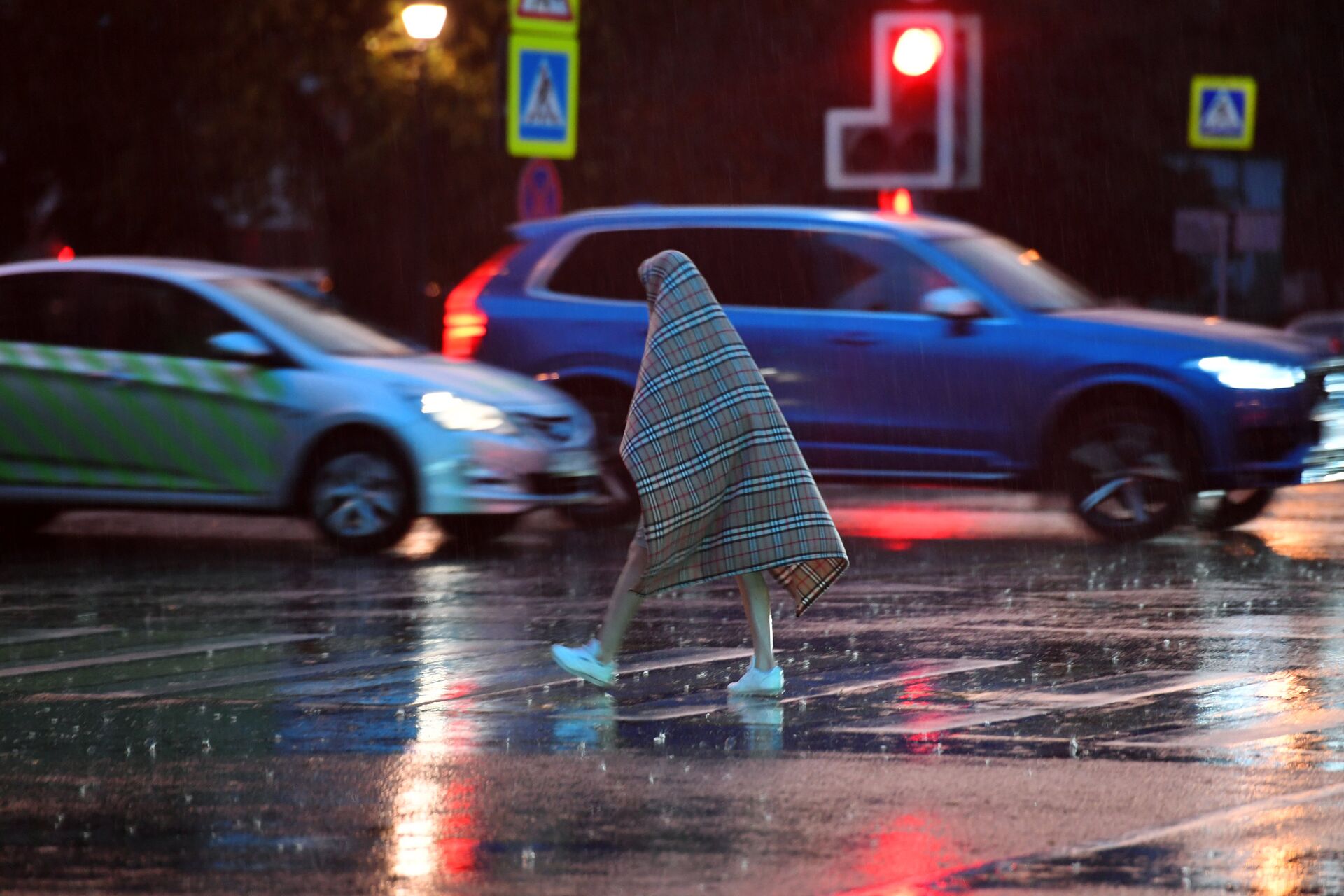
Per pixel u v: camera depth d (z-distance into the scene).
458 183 59.25
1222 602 26.17
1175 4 83.44
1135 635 23.42
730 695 19.80
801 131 68.38
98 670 21.72
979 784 15.62
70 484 33.44
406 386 32.53
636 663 21.84
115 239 68.00
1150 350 33.34
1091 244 85.44
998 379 33.97
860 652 22.42
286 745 17.50
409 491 32.34
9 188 70.00
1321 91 89.38
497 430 32.59
